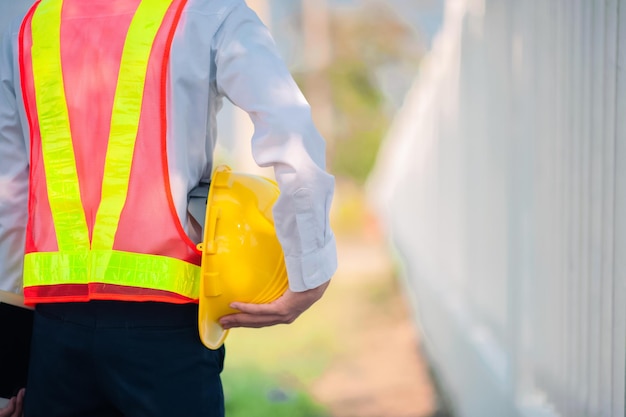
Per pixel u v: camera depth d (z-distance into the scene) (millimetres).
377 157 47344
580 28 3377
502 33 4953
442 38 8688
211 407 2465
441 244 8492
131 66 2436
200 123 2467
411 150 14828
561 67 3633
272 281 2525
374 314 12695
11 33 2689
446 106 8203
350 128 49438
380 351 9633
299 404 6820
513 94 4504
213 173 2590
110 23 2492
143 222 2396
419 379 8062
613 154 3064
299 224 2350
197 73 2438
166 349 2396
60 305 2457
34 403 2545
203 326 2410
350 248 26984
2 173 2672
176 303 2385
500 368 4703
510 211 4430
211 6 2471
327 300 14391
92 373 2447
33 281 2467
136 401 2395
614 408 3084
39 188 2510
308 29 48562
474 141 6152
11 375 2801
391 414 6746
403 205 17281
